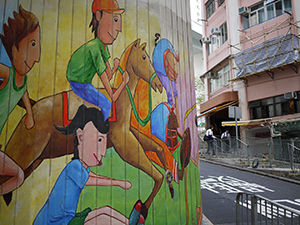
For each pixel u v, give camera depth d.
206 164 15.79
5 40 2.72
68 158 2.86
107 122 3.16
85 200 2.88
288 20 18.20
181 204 3.88
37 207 2.64
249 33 20.58
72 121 2.93
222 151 16.67
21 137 2.67
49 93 2.86
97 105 3.11
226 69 22.73
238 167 14.18
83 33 3.16
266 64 18.77
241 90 20.72
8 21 2.77
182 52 4.53
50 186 2.73
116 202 3.08
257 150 14.46
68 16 3.10
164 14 4.13
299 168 11.55
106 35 3.33
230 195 8.39
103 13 3.35
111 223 3.00
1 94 2.64
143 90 3.57
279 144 13.24
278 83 18.44
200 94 39.22
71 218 2.78
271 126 17.55
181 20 4.63
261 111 19.39
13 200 2.55
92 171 2.98
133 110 3.41
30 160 2.68
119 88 3.32
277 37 18.58
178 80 4.28
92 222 2.89
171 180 3.74
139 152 3.38
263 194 8.66
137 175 3.31
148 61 3.71
